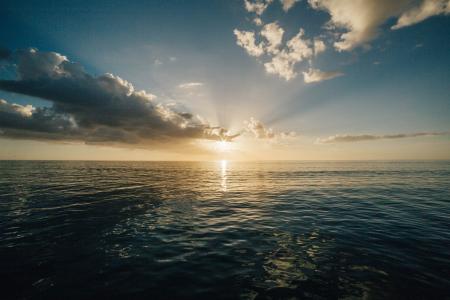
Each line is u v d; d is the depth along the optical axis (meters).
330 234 10.65
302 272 7.05
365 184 31.09
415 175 45.50
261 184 31.91
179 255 8.37
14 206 16.31
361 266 7.40
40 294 5.83
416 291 5.97
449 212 14.98
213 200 19.67
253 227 11.83
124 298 5.72
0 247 8.91
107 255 8.32
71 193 22.28
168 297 5.78
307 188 27.41
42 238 9.96
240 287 6.25
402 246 9.09
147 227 11.80
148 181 35.50
